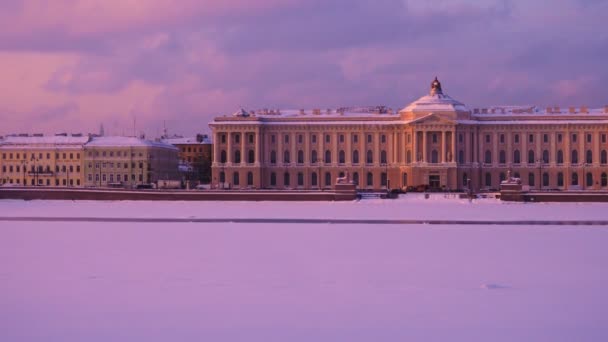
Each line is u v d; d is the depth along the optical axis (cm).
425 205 12219
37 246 6144
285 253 5738
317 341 3347
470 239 6662
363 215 9569
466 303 3978
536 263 5206
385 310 3841
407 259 5416
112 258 5459
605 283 4472
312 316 3728
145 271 4891
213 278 4653
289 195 13525
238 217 9181
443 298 4091
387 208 11269
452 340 3350
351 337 3403
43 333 3453
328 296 4144
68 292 4231
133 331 3491
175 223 8331
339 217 9206
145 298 4088
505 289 4309
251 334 3450
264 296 4144
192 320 3662
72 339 3372
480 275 4741
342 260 5369
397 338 3381
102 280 4578
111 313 3784
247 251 5847
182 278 4653
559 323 3597
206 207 11544
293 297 4122
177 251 5841
